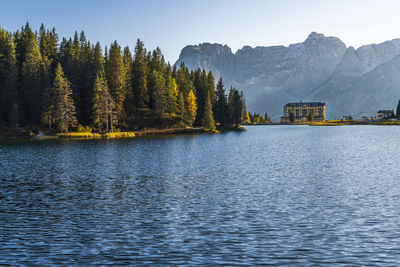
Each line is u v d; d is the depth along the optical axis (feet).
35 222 66.69
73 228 63.16
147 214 71.82
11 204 79.97
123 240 56.90
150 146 240.94
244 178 113.80
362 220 66.49
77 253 51.75
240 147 235.20
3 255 51.19
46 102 328.49
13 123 312.71
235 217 69.21
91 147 230.68
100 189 96.53
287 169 133.39
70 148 222.69
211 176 117.80
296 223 65.00
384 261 48.08
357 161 154.71
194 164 148.56
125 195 89.10
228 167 139.74
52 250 53.01
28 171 128.98
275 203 80.12
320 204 78.89
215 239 56.95
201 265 47.16
